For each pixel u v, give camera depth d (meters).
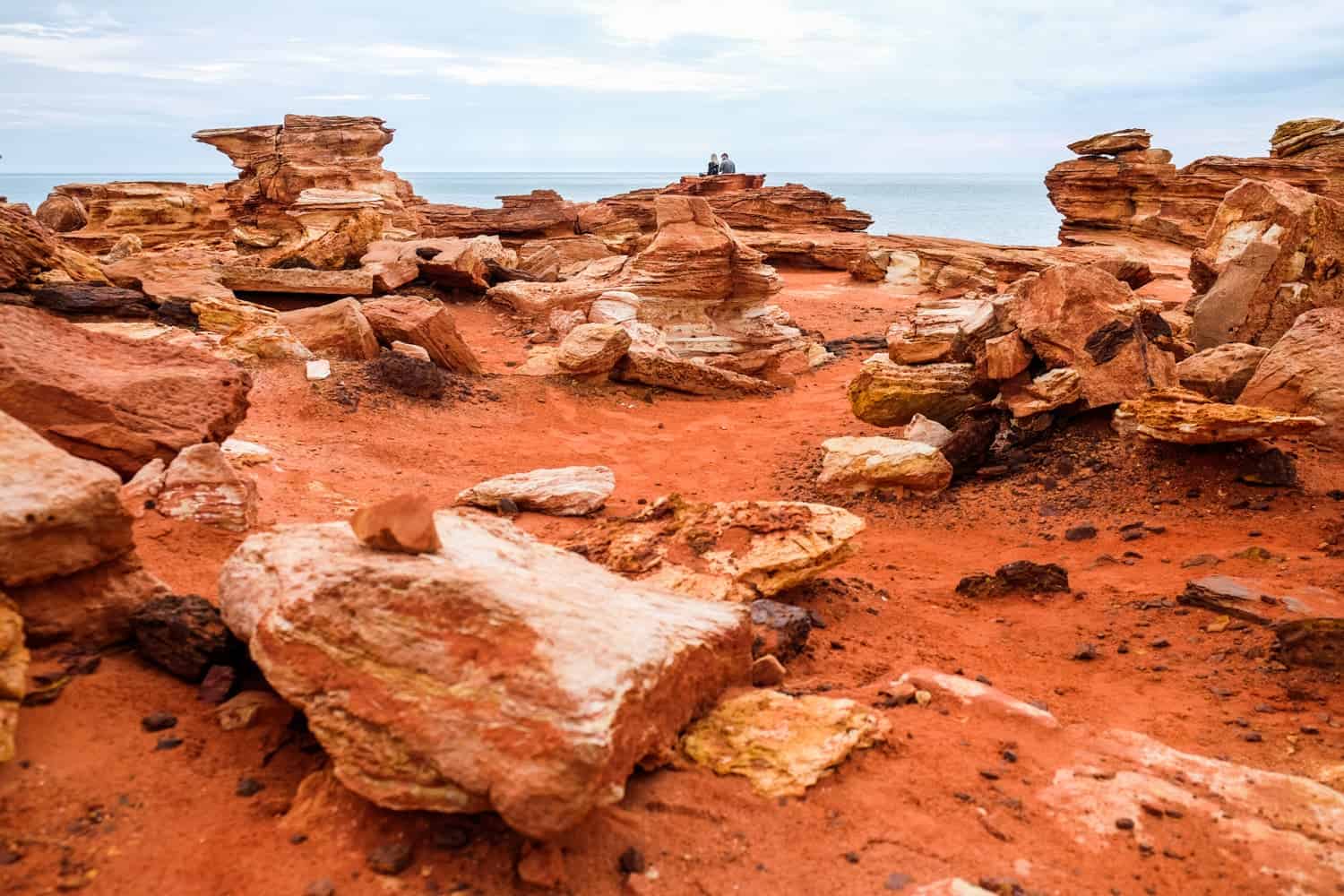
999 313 16.19
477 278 29.36
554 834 3.98
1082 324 14.80
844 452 14.41
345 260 31.72
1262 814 5.18
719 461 16.20
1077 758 5.79
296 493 11.39
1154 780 5.49
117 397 8.59
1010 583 9.74
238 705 5.09
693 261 23.55
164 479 8.17
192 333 18.05
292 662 4.62
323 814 4.32
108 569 5.64
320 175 41.56
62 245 19.72
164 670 5.44
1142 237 43.50
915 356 17.62
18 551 5.04
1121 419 13.84
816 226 53.34
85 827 4.07
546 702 4.08
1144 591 9.53
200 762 4.68
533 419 18.11
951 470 13.93
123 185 41.69
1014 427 14.77
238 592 5.31
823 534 8.91
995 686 7.21
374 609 4.55
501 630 4.41
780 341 24.06
